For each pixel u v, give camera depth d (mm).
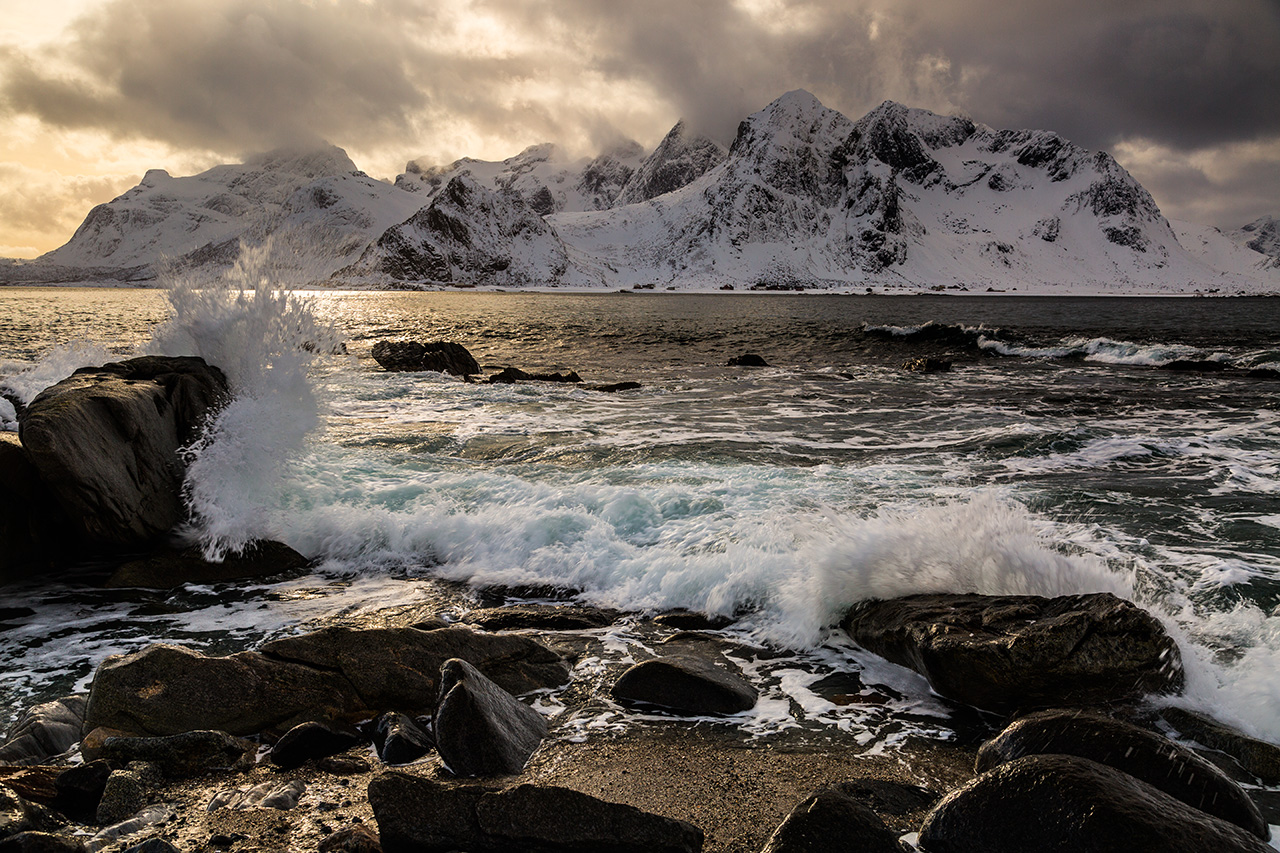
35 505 6488
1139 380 18797
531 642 4812
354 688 4230
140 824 3146
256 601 5914
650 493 7832
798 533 6324
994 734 4000
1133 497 7980
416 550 6836
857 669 4781
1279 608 5215
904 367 22047
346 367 20875
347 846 2902
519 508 7262
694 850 2895
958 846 2842
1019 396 16016
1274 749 3566
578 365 23062
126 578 6223
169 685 4035
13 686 4559
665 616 5555
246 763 3723
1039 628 4156
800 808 2873
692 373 20781
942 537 5492
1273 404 14688
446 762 3590
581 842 2826
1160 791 2893
